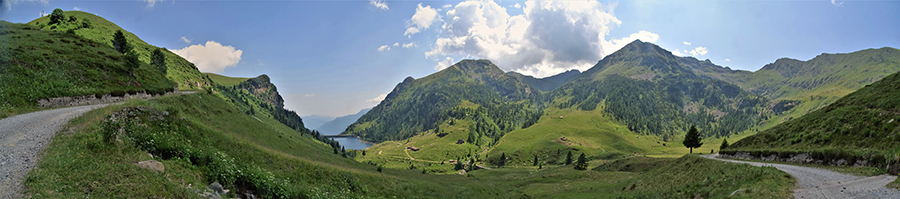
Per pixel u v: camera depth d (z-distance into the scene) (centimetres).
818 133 4547
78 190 1291
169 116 2716
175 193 1500
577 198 5975
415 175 7500
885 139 3372
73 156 1548
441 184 5838
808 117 5391
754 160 4881
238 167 2328
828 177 2744
